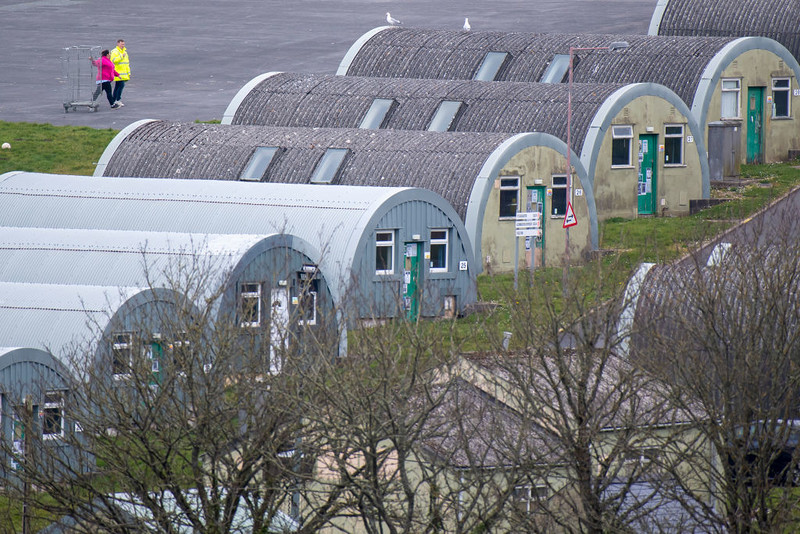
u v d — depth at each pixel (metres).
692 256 110.38
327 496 97.19
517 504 92.81
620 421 99.75
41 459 95.44
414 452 89.19
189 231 176.25
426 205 173.12
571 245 199.50
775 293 99.94
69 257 153.62
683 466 103.75
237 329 93.25
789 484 93.56
